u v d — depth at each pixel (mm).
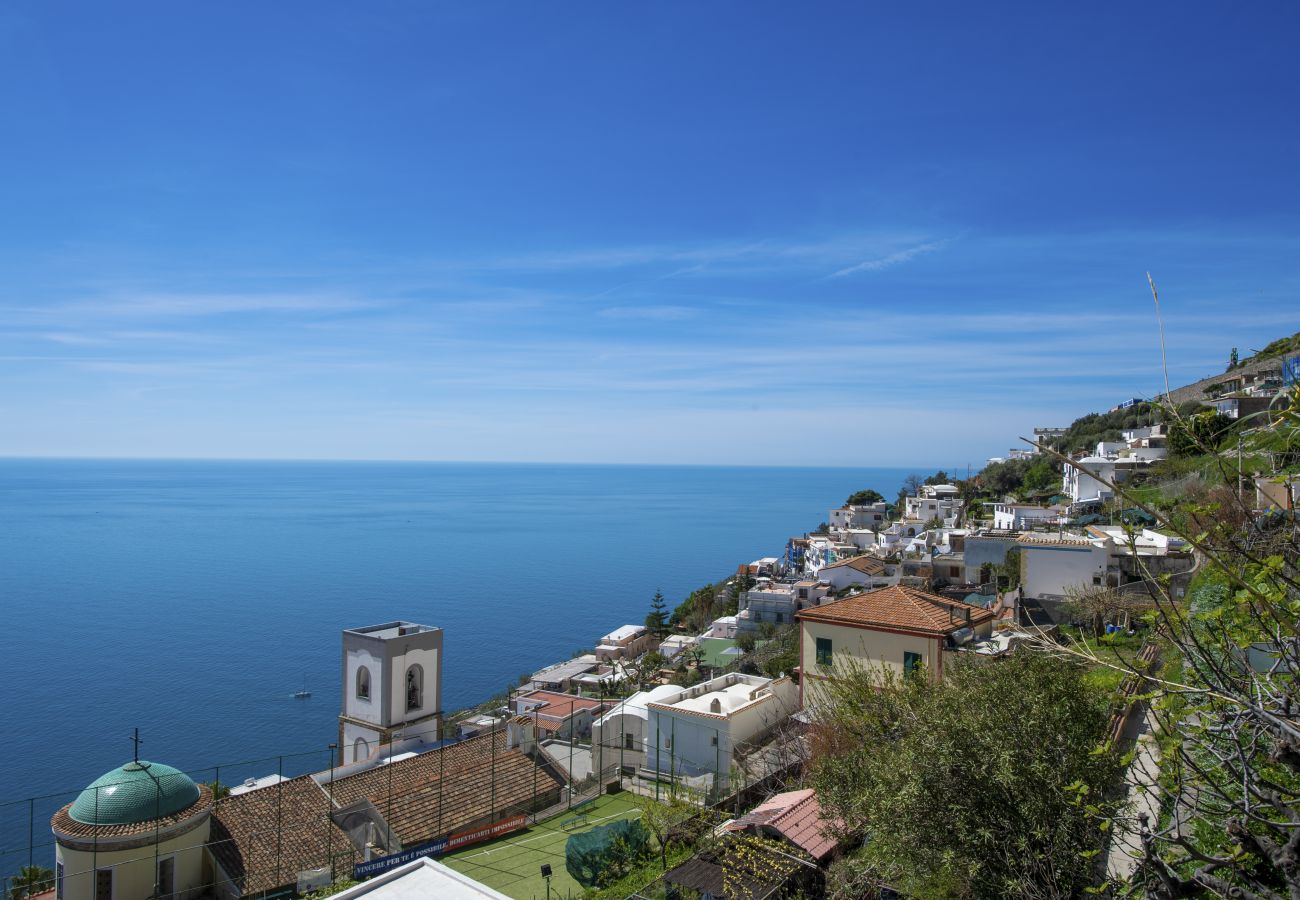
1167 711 8836
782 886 21922
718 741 37031
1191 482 49000
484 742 39125
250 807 31516
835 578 96500
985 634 37562
